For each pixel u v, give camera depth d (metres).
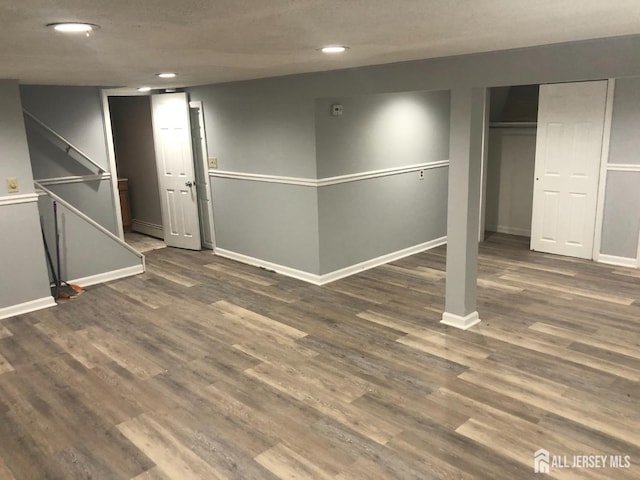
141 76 4.53
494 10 1.99
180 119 6.28
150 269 5.88
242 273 5.66
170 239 6.88
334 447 2.69
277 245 5.59
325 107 4.85
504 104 6.92
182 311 4.60
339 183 5.16
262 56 3.26
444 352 3.69
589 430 2.77
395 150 5.66
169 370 3.55
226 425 2.91
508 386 3.23
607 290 4.84
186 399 3.18
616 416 2.89
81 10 1.80
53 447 2.76
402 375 3.40
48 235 4.99
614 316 4.24
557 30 2.48
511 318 4.25
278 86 5.03
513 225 7.16
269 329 4.17
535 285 5.02
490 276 5.32
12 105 4.35
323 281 5.23
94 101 5.95
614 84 5.27
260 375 3.45
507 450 2.63
